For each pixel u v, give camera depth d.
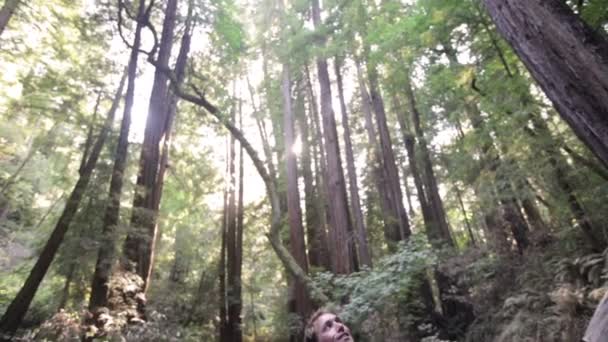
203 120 13.12
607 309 0.81
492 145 6.89
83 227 7.50
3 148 13.10
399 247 6.88
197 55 11.70
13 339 5.87
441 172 15.02
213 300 15.45
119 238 7.30
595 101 1.51
